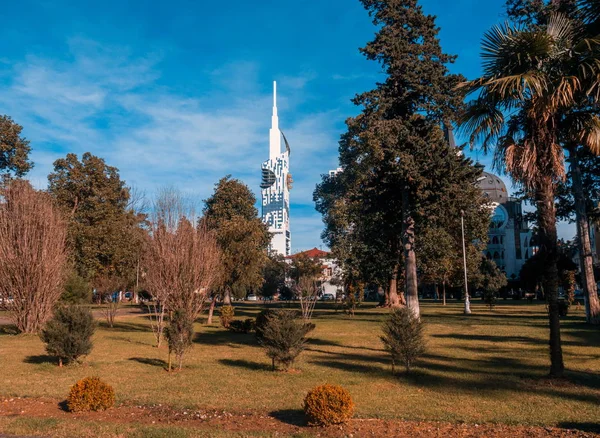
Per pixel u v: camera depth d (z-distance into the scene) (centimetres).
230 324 2634
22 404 976
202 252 2333
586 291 2716
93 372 1333
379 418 857
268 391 1089
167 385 1155
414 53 2303
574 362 1429
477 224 3825
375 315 3881
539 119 1127
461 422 830
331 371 1341
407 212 2253
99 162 4706
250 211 5194
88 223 4528
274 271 7225
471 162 2222
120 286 4019
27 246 2339
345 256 3872
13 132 3619
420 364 1448
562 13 1191
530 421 824
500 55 1156
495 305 5509
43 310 2348
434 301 7494
